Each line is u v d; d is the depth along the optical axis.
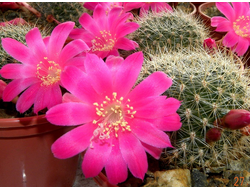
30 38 0.10
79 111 0.08
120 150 0.09
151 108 0.08
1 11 0.21
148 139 0.08
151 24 0.15
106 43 0.13
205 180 0.10
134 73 0.09
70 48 0.10
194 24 0.15
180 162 0.10
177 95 0.10
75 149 0.08
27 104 0.10
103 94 0.09
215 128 0.09
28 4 0.21
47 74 0.10
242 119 0.09
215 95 0.10
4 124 0.10
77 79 0.09
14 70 0.10
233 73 0.11
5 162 0.11
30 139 0.11
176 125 0.08
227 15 0.15
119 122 0.09
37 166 0.12
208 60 0.11
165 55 0.12
